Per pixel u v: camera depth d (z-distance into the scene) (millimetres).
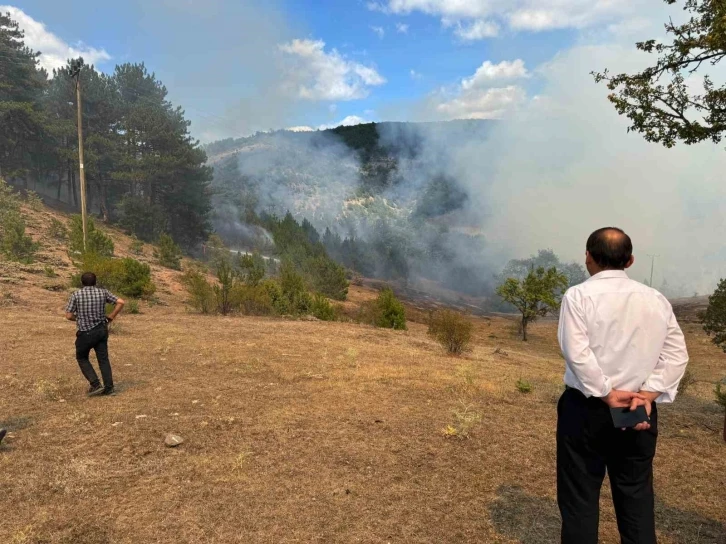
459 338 13797
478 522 3143
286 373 7699
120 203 56312
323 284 48812
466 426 5020
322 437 4680
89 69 53312
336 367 8516
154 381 6887
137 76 61750
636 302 2088
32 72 49469
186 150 56438
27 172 52688
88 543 2781
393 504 3361
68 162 55812
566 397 2275
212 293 19406
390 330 19750
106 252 28484
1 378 6707
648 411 2037
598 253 2221
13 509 3145
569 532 2211
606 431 2094
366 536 2930
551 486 3742
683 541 2973
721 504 3514
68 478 3627
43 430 4684
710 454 4598
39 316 13391
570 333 2102
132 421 4988
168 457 4090
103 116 55625
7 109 44844
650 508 2143
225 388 6570
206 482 3627
